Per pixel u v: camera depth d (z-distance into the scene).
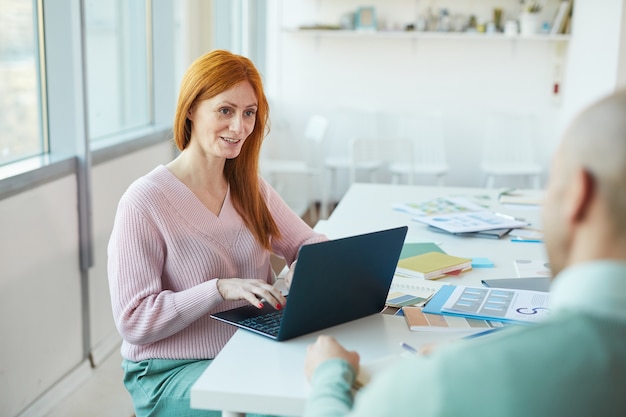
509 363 0.74
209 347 1.89
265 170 5.79
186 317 1.80
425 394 0.75
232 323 1.71
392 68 6.66
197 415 1.82
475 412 0.74
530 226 2.79
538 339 0.75
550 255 0.84
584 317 0.75
